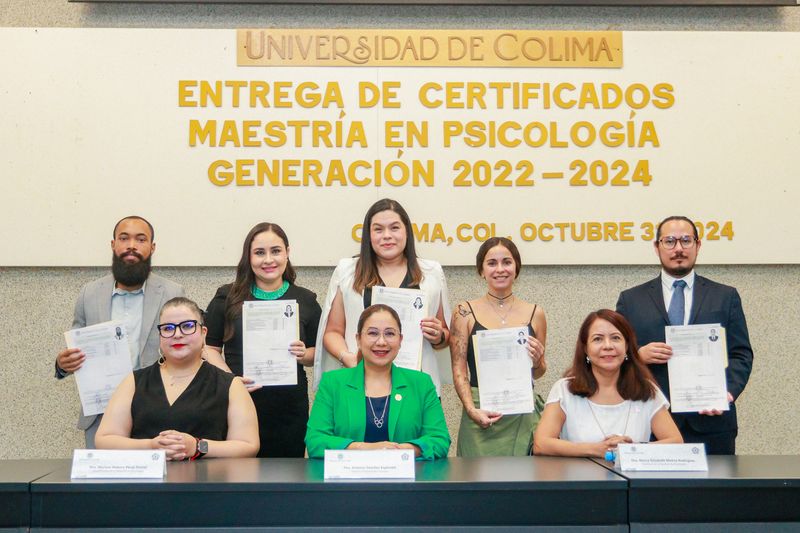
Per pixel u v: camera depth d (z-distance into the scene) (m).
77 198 4.71
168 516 2.24
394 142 4.80
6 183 4.70
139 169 4.73
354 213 4.77
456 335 3.81
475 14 4.94
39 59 4.76
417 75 4.84
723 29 4.99
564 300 4.85
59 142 4.73
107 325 3.39
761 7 5.00
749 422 4.83
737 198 4.86
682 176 4.85
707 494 2.29
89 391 3.35
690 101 4.89
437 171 4.80
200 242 4.72
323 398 2.96
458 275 4.82
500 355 3.43
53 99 4.75
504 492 2.26
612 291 4.86
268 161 4.77
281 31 4.82
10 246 4.68
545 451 2.99
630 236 4.80
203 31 4.81
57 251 4.69
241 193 4.75
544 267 4.86
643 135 4.86
